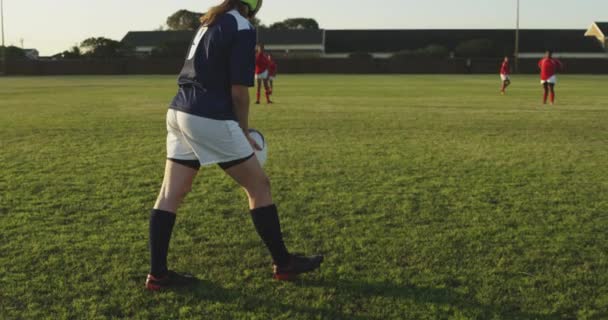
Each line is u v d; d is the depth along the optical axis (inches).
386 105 671.8
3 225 183.6
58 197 219.6
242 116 127.6
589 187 235.9
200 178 251.4
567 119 508.7
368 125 457.7
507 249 161.8
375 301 129.7
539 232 176.6
